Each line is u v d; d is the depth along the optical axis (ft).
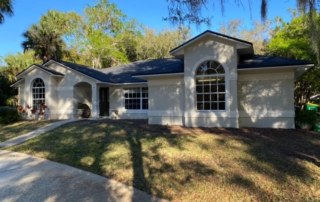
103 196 19.45
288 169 23.76
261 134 39.27
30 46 99.55
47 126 51.24
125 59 139.64
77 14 135.95
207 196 19.03
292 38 64.13
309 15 25.41
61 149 34.22
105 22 142.10
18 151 35.01
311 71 59.93
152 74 52.70
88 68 76.74
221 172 23.44
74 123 52.54
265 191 19.54
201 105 48.44
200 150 30.45
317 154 28.43
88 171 25.48
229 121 46.19
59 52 105.40
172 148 31.45
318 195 18.69
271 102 45.85
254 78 46.83
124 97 69.67
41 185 22.04
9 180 23.53
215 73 47.32
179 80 52.80
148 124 52.01
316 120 44.86
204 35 46.55
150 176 23.25
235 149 30.53
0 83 90.38
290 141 34.58
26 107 69.77
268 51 71.67
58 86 69.67
